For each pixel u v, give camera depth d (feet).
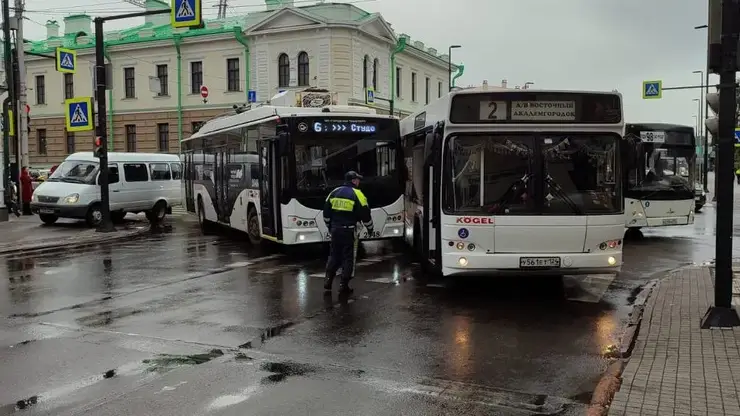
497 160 30.83
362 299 32.22
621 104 30.78
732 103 24.40
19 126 86.89
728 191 24.86
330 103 51.44
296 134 44.21
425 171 36.86
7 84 83.51
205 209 66.49
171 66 159.43
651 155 59.21
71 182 72.08
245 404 17.89
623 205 30.99
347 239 33.68
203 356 22.50
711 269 39.88
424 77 183.83
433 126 34.88
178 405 17.81
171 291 34.50
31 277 39.34
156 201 78.59
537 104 30.71
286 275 39.50
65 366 21.35
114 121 166.40
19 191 85.71
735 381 18.70
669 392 17.84
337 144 45.21
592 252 30.63
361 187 45.39
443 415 17.06
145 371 20.81
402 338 24.91
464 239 30.76
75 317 28.53
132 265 43.93
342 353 22.89
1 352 23.00
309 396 18.51
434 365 21.48
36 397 18.48
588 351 23.17
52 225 72.90
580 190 30.71
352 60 144.97
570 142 30.78
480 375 20.44
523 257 30.50
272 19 147.13
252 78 151.53
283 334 25.49
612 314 28.94
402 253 49.62
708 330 24.57
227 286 35.86
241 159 54.03
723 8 24.40
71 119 65.51
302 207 44.29
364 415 17.07
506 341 24.49
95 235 62.39
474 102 30.81
